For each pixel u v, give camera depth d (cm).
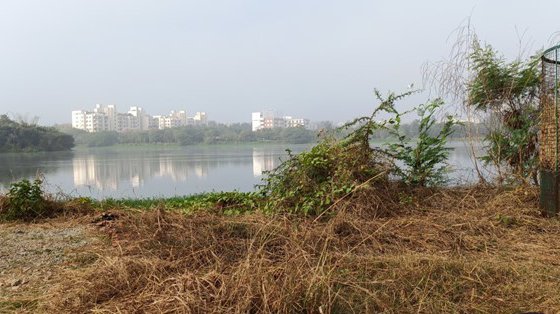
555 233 437
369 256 369
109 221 538
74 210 637
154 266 340
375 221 467
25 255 414
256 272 299
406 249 398
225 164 1856
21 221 587
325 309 264
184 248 393
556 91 482
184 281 305
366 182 521
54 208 632
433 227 451
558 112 479
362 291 296
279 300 265
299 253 357
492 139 646
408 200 548
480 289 304
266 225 421
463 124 657
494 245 407
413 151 620
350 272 330
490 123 653
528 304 280
